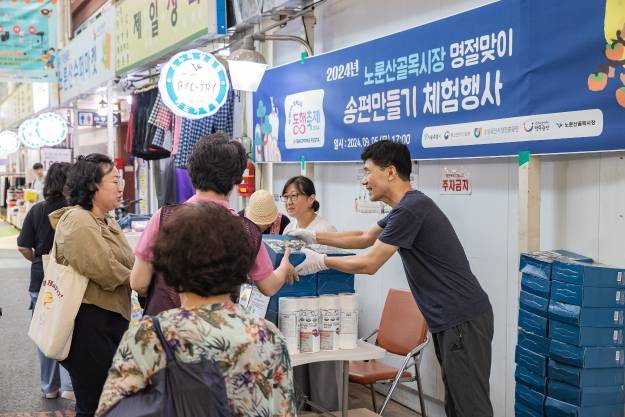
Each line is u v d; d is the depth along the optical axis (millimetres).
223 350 1469
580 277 2775
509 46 3297
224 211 1620
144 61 6777
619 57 2758
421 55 3900
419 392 3910
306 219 4312
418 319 3951
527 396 3086
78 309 3068
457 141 3650
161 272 1560
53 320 3047
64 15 11281
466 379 2871
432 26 3807
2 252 13320
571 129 2980
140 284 2357
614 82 2781
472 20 3521
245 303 3223
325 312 3139
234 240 1559
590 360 2787
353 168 4926
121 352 1458
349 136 4613
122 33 7434
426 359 4328
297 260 3035
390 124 4188
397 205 2914
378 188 3064
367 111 4410
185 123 6375
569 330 2830
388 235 2881
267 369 1523
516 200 3574
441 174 4109
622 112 2756
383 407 3621
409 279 3023
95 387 3182
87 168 3219
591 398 2807
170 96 4777
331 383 3766
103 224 3256
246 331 1506
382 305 4707
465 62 3578
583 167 3168
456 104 3648
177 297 2324
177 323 1463
